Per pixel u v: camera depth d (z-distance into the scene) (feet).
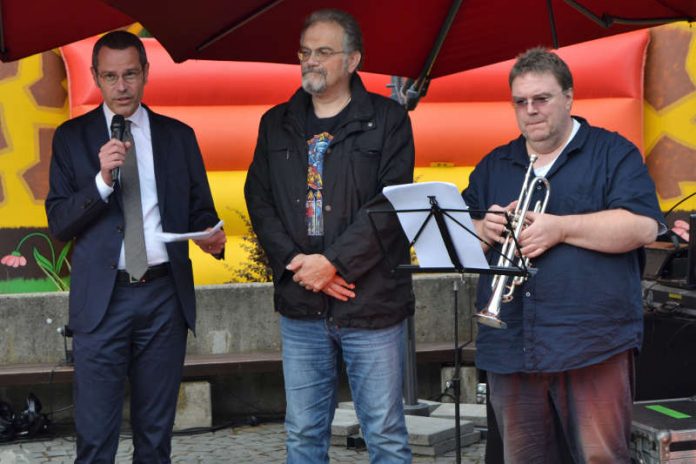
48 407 25.54
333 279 15.19
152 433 16.58
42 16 17.26
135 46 16.34
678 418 16.90
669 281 20.10
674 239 20.62
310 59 15.38
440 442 22.11
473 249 13.48
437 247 13.88
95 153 16.40
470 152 31.89
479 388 25.48
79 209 15.81
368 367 15.43
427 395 26.30
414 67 20.11
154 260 16.30
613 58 31.65
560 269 13.76
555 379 14.11
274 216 15.87
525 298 13.94
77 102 30.35
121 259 16.12
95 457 16.22
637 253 14.33
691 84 32.04
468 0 18.53
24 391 25.52
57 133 16.62
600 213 13.66
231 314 26.14
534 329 13.88
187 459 22.31
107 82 16.20
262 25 17.61
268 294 26.30
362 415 15.75
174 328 16.48
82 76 30.30
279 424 25.45
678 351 19.04
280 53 18.37
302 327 15.69
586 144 14.08
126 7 16.06
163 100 31.19
